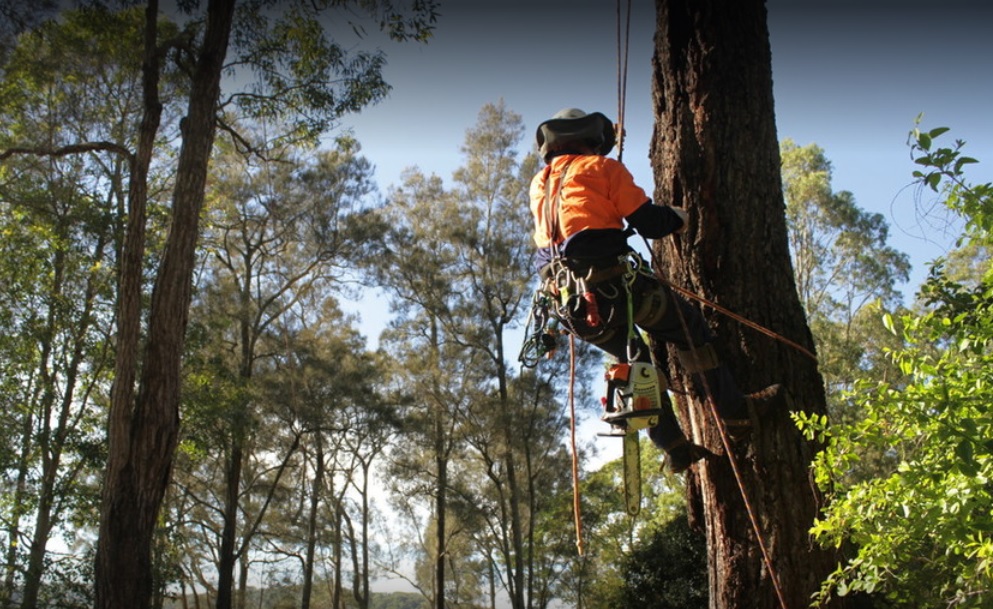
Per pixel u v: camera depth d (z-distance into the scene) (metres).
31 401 19.19
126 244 11.93
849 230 32.31
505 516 31.20
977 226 3.88
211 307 26.03
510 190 32.66
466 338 31.34
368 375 29.66
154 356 10.79
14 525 18.02
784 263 4.34
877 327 28.20
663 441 3.87
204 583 33.84
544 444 30.67
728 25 4.51
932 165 3.51
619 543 36.12
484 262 31.69
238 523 35.81
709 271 4.31
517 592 29.83
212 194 26.89
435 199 34.62
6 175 19.20
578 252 3.47
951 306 4.14
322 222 28.44
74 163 19.88
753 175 4.37
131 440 10.59
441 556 33.50
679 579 18.84
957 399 3.30
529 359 3.89
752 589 4.00
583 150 3.85
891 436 3.57
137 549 10.30
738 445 4.10
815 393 4.18
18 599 19.31
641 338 3.66
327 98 15.86
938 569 4.17
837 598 4.01
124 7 14.21
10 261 18.50
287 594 38.47
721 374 3.88
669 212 3.62
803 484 4.00
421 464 32.97
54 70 17.91
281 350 28.77
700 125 4.43
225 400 22.14
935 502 3.35
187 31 13.48
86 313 18.98
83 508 18.38
